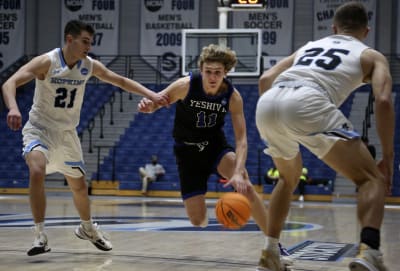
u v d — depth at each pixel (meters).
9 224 7.84
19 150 18.22
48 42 21.38
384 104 2.99
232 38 16.36
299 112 3.15
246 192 4.02
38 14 21.44
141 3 20.95
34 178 4.48
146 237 6.46
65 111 4.77
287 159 3.47
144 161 17.44
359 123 17.70
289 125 3.20
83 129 18.70
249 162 16.86
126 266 4.32
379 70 3.15
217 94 4.36
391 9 19.45
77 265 4.34
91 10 21.19
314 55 3.42
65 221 8.30
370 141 17.22
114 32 21.08
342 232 7.38
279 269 3.58
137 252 5.14
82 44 4.60
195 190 4.61
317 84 3.25
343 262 4.70
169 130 18.45
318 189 15.05
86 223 5.02
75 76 4.72
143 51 20.94
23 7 21.22
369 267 2.81
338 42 3.44
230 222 3.79
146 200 14.49
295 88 3.25
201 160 4.60
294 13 20.22
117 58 20.95
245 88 19.45
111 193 16.39
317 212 11.23
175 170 16.94
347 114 18.06
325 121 3.14
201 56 4.22
